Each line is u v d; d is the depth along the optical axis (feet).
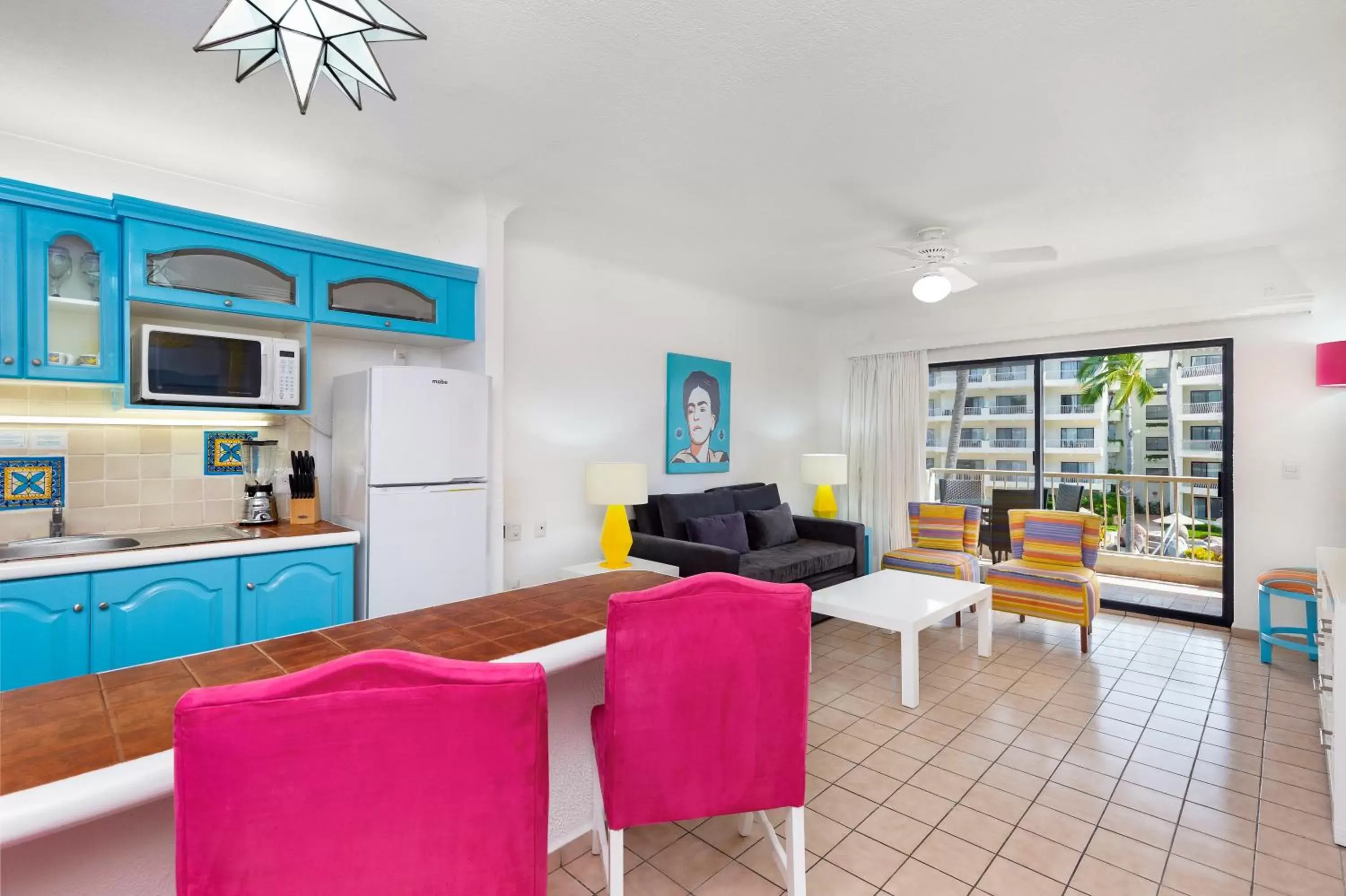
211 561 7.97
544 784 3.14
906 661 10.11
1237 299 13.65
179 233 8.18
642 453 15.44
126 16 6.01
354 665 2.81
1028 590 13.38
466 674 2.93
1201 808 7.32
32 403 8.13
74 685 3.96
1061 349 16.33
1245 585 13.75
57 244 7.58
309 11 4.25
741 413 18.22
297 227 9.78
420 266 10.27
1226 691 10.75
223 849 2.67
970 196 10.37
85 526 8.49
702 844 6.67
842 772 8.11
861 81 7.09
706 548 12.57
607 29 6.19
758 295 17.69
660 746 4.79
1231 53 6.50
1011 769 8.20
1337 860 6.39
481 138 8.48
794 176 9.68
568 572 12.46
